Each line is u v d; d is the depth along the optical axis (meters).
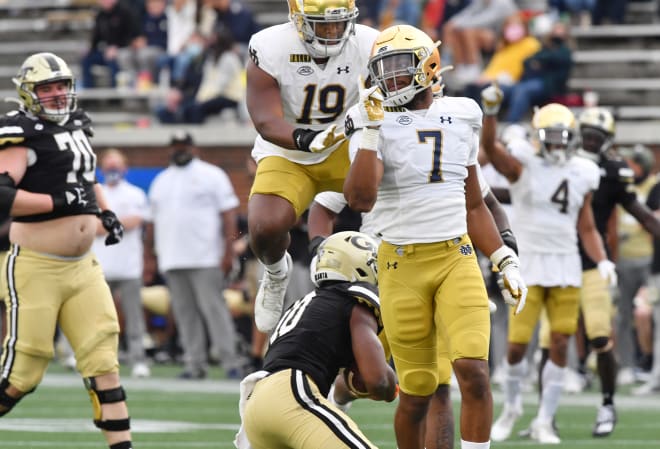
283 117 24.64
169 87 69.19
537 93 57.88
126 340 56.31
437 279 22.19
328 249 22.14
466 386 21.97
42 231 24.73
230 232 48.66
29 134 24.73
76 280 24.97
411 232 22.16
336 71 24.19
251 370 49.22
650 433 35.09
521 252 33.72
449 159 22.25
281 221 24.80
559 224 33.53
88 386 24.89
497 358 46.97
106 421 24.83
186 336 48.88
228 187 48.56
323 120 24.56
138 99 70.12
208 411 38.47
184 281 48.19
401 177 22.09
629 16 69.25
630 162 49.22
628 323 49.00
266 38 24.16
